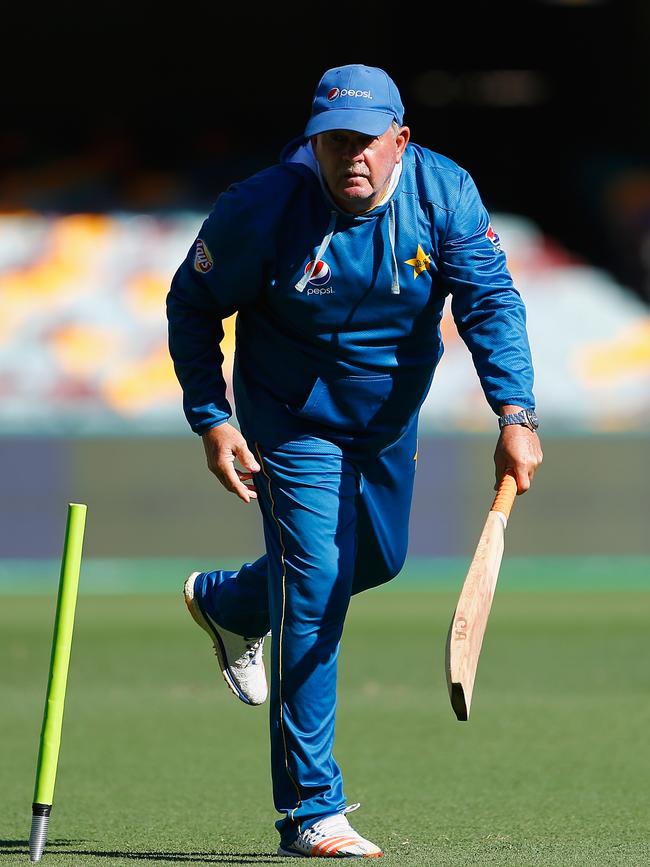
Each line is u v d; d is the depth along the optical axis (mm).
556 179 87812
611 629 39094
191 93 85750
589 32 87750
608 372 71062
